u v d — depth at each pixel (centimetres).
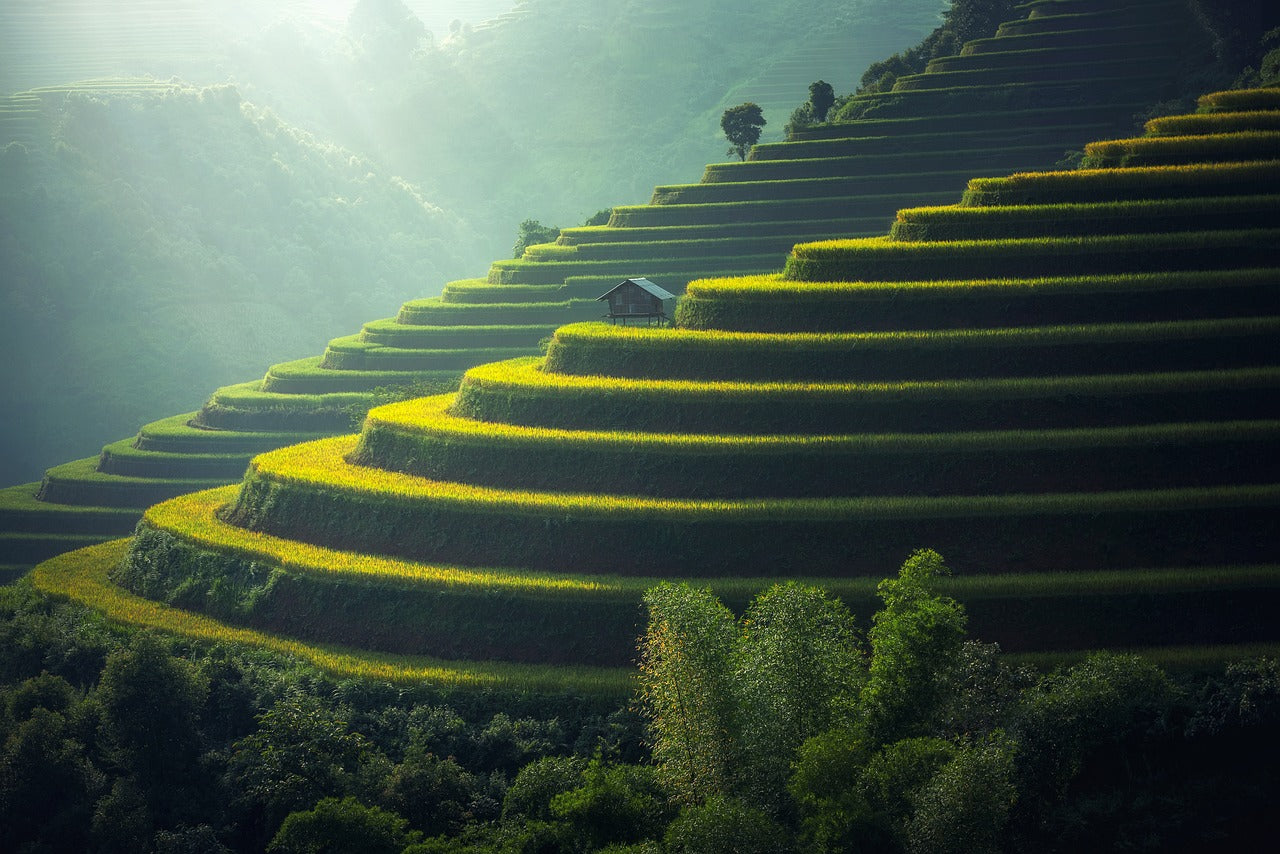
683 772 5519
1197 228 9238
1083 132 16738
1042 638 6650
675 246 16612
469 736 6512
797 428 8194
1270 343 8106
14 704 7350
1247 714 5638
